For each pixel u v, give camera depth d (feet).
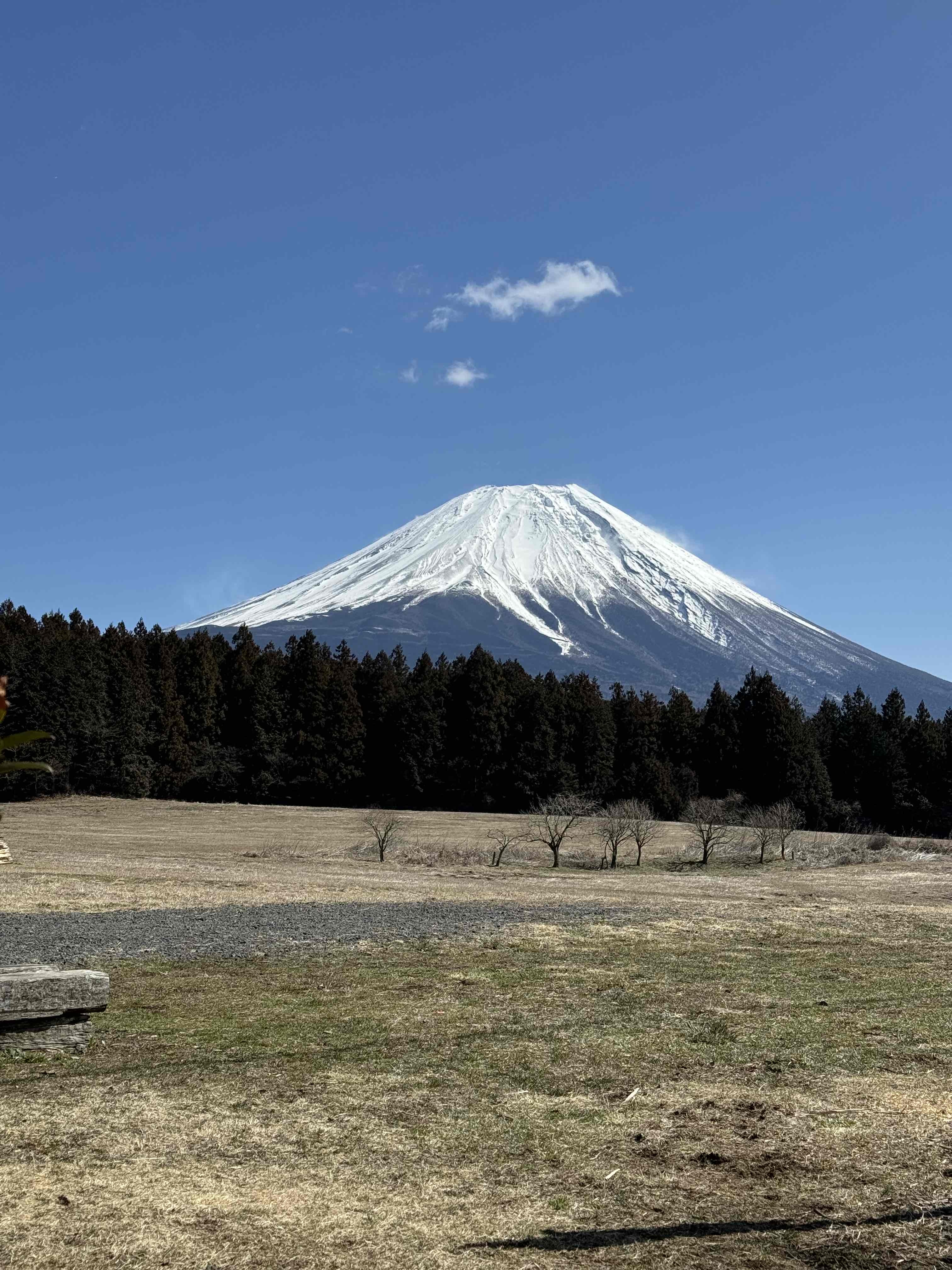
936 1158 23.66
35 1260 17.81
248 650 369.09
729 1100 28.55
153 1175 22.13
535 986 46.57
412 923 70.23
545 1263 18.01
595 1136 25.34
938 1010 41.93
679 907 85.56
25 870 105.81
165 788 303.07
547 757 303.48
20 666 272.72
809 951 60.44
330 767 309.63
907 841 213.66
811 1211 20.53
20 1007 31.91
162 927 65.72
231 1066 31.65
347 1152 24.00
